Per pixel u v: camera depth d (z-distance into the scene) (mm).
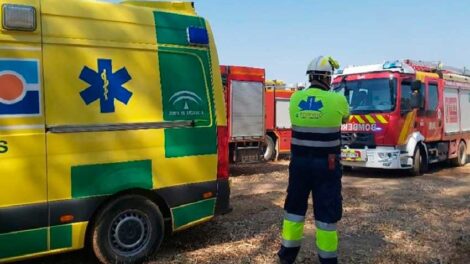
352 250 5578
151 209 4980
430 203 8477
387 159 11906
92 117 4543
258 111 13867
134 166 4789
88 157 4512
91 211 4562
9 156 4117
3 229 4109
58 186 4367
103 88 4613
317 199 4695
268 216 7211
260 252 5418
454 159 15070
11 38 4148
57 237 4402
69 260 5113
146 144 4871
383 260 5242
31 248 4289
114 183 4668
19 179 4168
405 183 11086
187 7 5434
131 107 4777
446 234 6309
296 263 5082
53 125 4328
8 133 4117
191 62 5297
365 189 10070
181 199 5156
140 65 4867
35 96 4250
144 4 5211
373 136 12070
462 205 8312
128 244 4867
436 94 13586
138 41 4867
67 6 4469
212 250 5469
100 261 4723
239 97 13312
